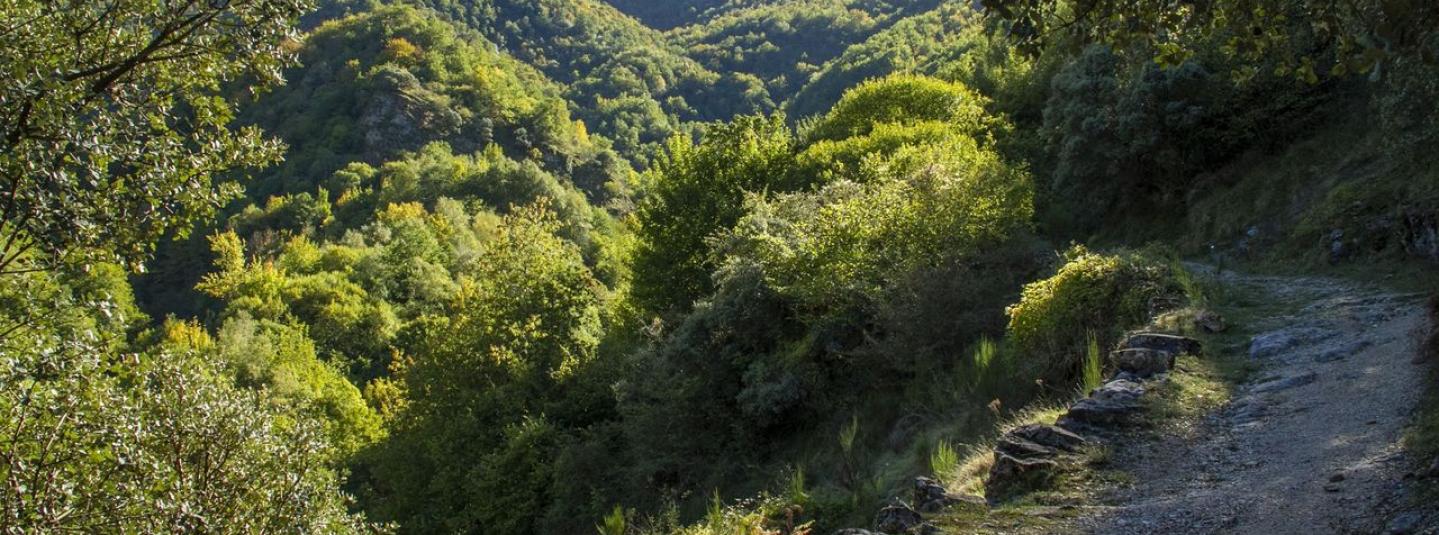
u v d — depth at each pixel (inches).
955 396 585.9
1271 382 389.4
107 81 271.6
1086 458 333.1
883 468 538.6
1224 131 1018.1
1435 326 367.9
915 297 712.4
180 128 291.0
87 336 286.5
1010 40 220.1
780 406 778.8
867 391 737.0
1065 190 1211.2
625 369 1052.5
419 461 1111.0
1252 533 246.4
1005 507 304.5
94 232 261.9
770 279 849.5
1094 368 443.5
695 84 7190.0
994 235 813.2
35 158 245.8
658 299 1330.0
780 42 7623.0
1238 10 216.4
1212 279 650.2
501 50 7652.6
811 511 446.0
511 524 930.1
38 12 261.6
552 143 5354.3
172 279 3341.5
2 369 265.3
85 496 286.7
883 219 818.8
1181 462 319.0
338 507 460.1
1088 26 219.6
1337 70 209.6
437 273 3225.9
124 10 271.3
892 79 1829.5
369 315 2800.2
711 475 799.7
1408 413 301.3
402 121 4965.6
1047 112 1299.2
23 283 270.1
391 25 5802.2
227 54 286.4
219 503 360.2
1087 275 553.9
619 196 5196.9
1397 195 692.1
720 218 1302.9
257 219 3929.6
